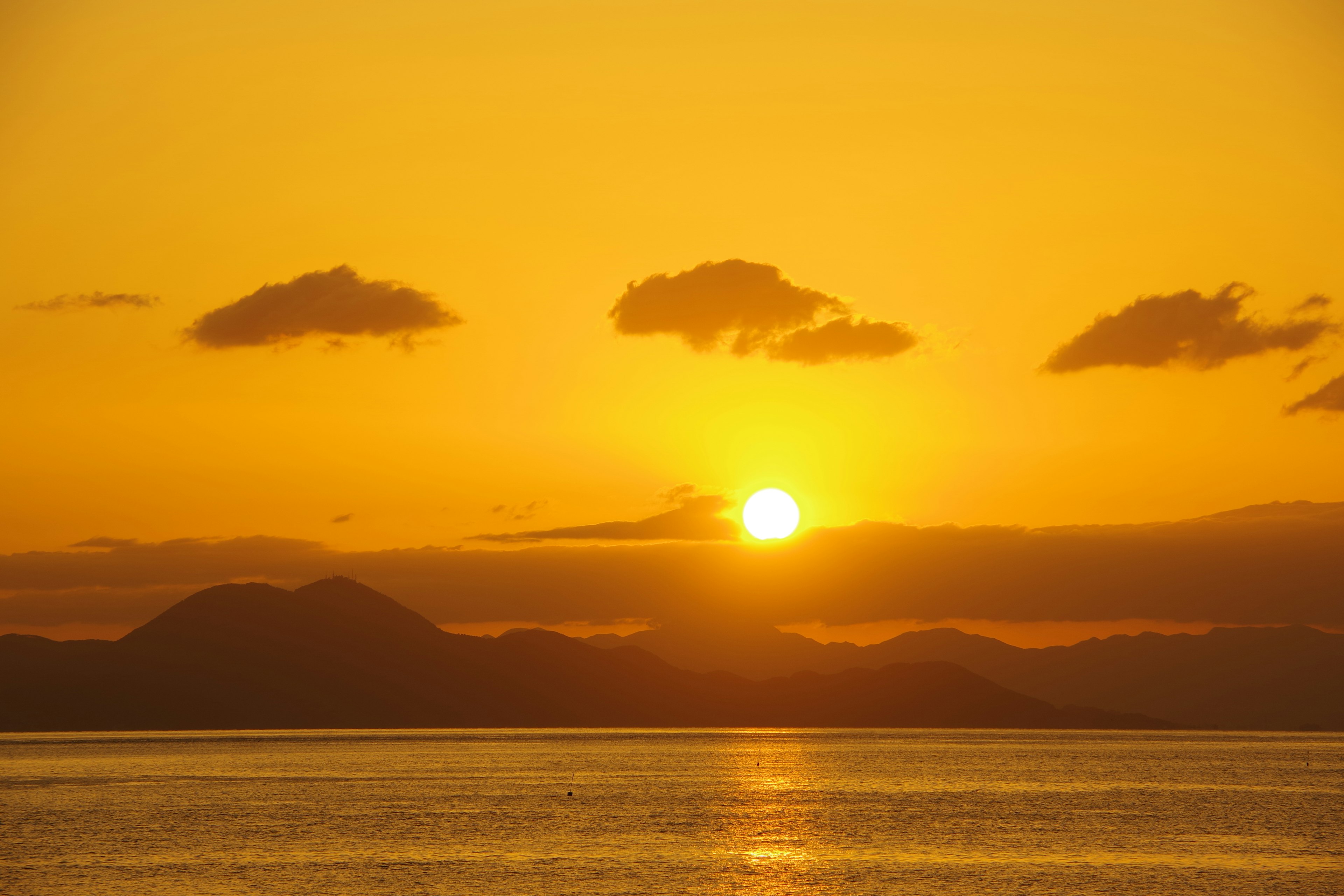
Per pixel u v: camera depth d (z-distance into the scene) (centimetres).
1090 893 9944
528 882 10344
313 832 13762
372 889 10031
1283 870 11044
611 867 11106
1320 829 14175
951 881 10462
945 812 16150
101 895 9812
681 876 10625
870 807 16888
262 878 10556
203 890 10031
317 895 9794
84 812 16112
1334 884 10375
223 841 13012
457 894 9825
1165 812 16200
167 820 15038
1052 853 12119
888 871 10931
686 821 14975
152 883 10362
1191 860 11656
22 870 10994
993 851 12219
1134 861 11581
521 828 14138
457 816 15512
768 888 10125
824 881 10438
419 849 12288
